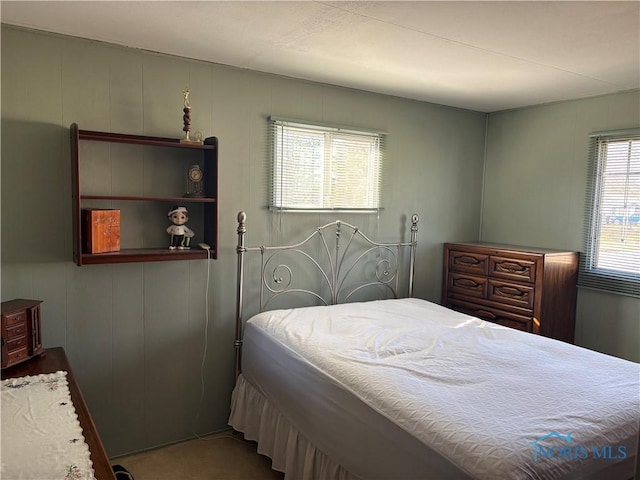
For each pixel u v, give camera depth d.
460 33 2.26
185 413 2.92
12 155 2.31
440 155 3.93
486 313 3.66
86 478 1.22
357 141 3.46
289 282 3.24
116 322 2.65
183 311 2.86
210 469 2.63
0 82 2.26
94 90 2.49
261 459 2.75
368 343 2.44
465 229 4.17
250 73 2.96
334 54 2.63
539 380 2.01
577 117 3.55
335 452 2.03
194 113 2.79
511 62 2.70
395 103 3.63
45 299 2.43
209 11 2.06
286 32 2.30
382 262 3.69
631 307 3.24
